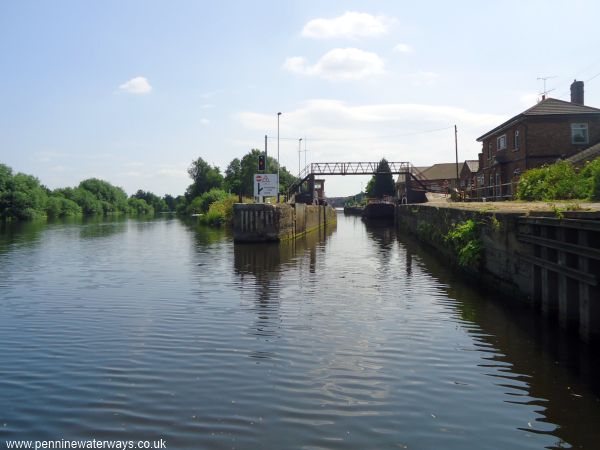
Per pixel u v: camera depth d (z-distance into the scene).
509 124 37.31
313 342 10.20
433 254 26.53
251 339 10.41
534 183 27.20
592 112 34.41
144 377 8.23
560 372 8.41
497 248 14.66
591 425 6.52
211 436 6.21
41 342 10.28
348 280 17.98
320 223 56.75
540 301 12.05
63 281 17.92
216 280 18.03
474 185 51.97
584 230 9.36
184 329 11.23
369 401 7.27
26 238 40.09
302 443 6.04
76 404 7.17
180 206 133.38
